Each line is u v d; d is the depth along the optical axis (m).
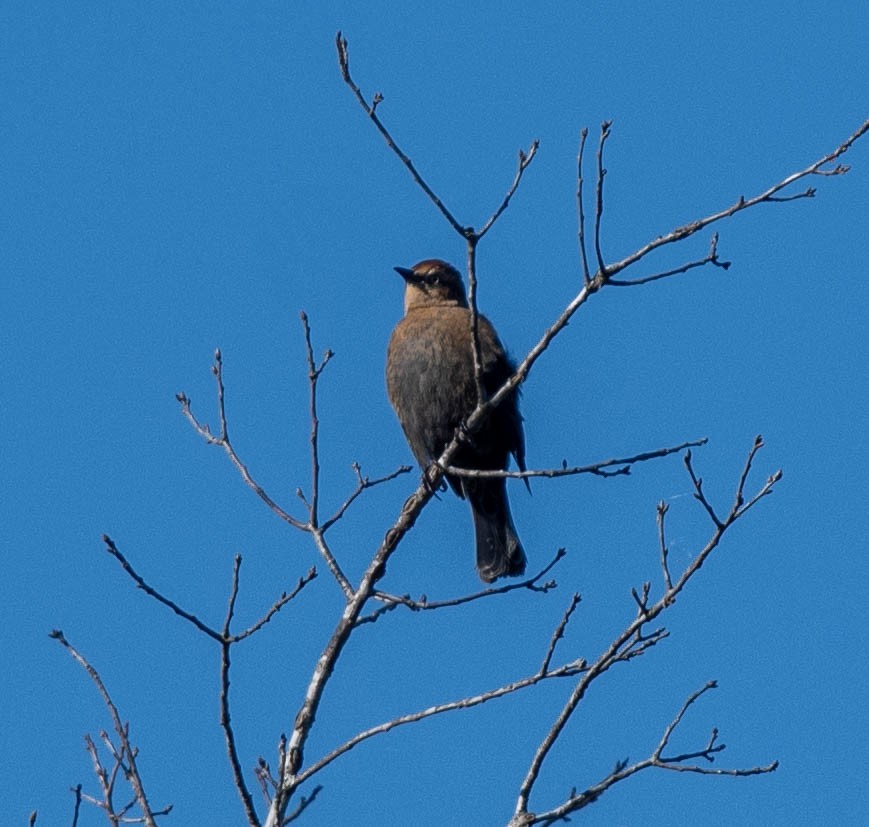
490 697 9.76
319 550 11.14
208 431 11.89
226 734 9.59
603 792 9.68
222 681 9.68
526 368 11.25
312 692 10.44
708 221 10.42
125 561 9.76
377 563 11.08
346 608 10.84
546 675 9.72
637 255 10.62
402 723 9.68
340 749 9.67
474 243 10.70
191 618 9.70
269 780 10.09
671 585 9.87
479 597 10.76
